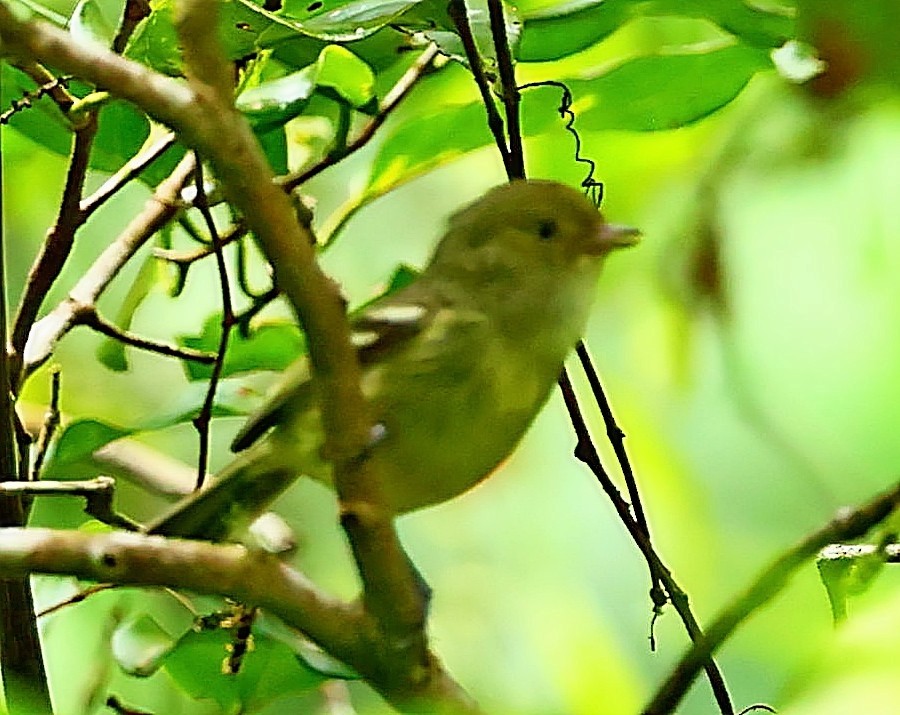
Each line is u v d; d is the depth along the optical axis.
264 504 7.12
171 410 7.32
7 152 8.68
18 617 5.87
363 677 5.10
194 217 9.01
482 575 10.83
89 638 8.66
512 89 6.09
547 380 7.30
